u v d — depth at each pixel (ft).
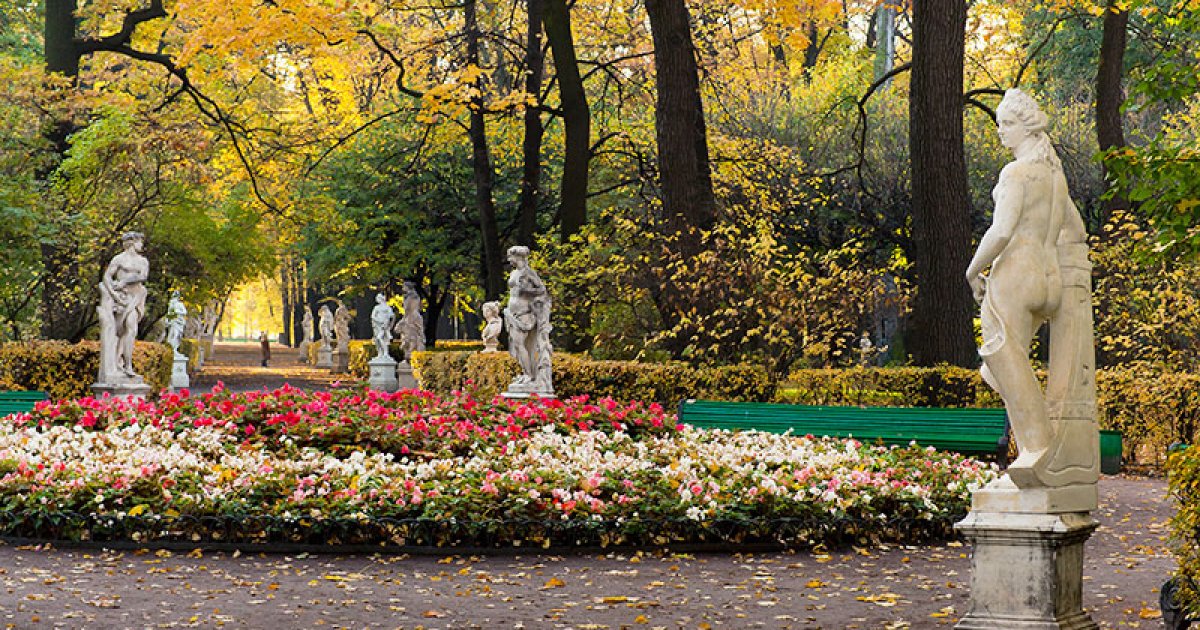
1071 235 23.21
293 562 32.58
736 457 41.01
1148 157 33.76
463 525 33.68
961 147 65.87
